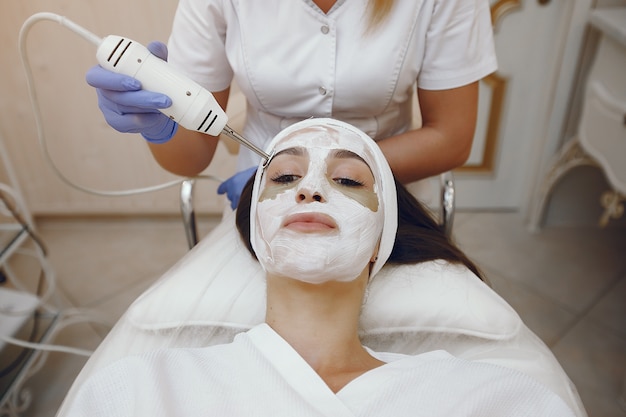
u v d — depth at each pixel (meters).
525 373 0.87
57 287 1.95
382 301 0.98
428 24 0.93
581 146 1.84
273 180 0.86
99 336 1.75
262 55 0.94
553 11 1.89
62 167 2.04
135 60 0.73
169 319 0.96
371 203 0.84
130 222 2.27
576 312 1.81
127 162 2.03
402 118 1.11
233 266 1.01
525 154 2.17
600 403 1.51
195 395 0.77
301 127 0.90
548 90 1.99
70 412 0.76
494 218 2.26
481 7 0.96
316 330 0.84
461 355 0.97
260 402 0.76
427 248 1.02
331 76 0.94
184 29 0.96
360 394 0.77
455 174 2.22
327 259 0.78
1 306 1.45
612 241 2.13
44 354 1.56
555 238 2.15
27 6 1.70
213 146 1.09
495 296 1.00
